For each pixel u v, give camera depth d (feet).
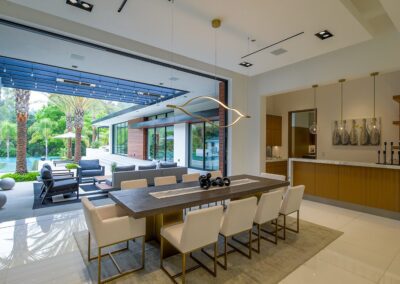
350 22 10.36
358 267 8.36
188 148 32.09
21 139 27.48
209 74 17.89
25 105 27.61
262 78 19.45
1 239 10.35
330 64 15.02
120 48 13.02
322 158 21.63
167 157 37.81
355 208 15.30
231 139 19.22
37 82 21.02
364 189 14.76
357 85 19.31
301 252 9.45
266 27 10.89
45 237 10.56
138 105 34.30
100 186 18.81
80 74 18.54
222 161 19.81
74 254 9.09
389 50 12.48
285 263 8.59
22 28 10.64
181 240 6.97
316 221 13.19
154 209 7.50
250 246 8.92
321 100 21.86
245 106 20.36
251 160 20.27
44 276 7.64
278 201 9.98
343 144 20.11
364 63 13.43
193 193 9.73
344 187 15.71
